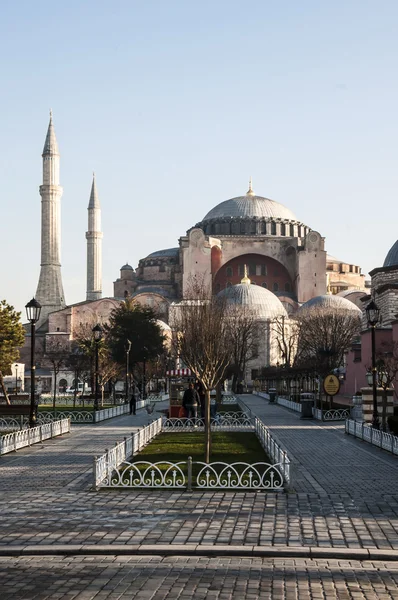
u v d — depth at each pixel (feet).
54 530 48.03
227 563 41.01
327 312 426.10
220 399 232.32
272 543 44.27
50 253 577.84
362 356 260.42
